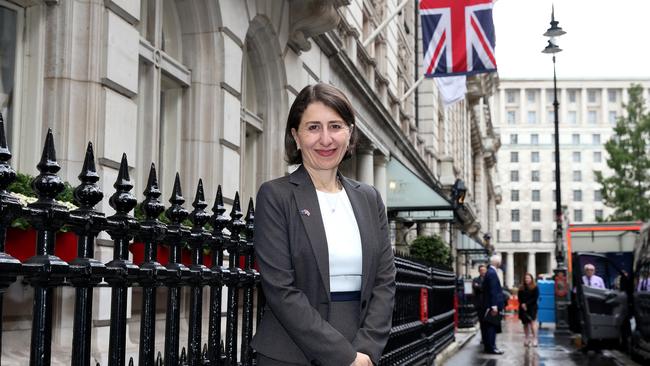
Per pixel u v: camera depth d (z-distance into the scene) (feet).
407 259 30.14
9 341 15.84
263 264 9.95
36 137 18.61
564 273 82.94
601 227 81.97
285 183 10.44
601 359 48.26
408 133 86.74
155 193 9.48
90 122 19.25
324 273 10.02
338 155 10.48
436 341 41.98
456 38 47.34
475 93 167.84
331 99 10.41
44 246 7.45
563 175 409.28
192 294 10.71
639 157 168.55
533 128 414.21
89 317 7.95
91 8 19.43
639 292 44.83
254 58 36.37
